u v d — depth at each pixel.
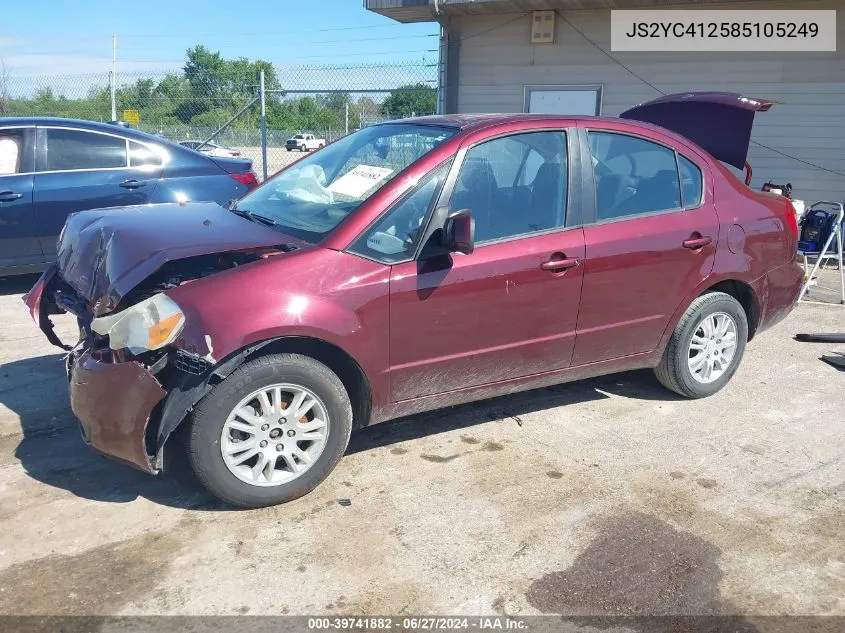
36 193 6.46
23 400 4.36
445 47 12.08
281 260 3.21
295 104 16.08
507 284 3.63
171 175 6.96
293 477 3.29
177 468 3.47
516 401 4.58
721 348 4.64
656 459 3.85
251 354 3.16
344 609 2.64
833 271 9.20
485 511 3.31
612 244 3.95
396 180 3.47
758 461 3.86
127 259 3.29
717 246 4.36
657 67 11.03
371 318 3.31
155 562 2.88
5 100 16.03
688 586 2.82
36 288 4.02
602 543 3.08
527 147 3.83
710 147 6.57
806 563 2.98
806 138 10.48
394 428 4.15
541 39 11.41
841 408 4.60
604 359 4.17
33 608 2.60
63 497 3.32
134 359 3.01
